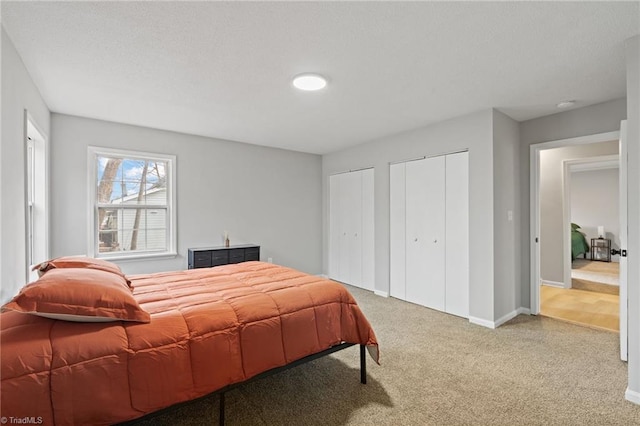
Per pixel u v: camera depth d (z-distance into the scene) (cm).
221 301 190
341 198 539
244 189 486
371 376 231
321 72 246
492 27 187
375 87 276
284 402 199
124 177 393
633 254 200
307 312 206
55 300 136
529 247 378
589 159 470
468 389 213
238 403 198
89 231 361
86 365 130
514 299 368
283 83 266
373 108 330
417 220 409
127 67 236
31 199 303
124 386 137
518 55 222
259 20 179
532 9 170
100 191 378
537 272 373
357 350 278
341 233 539
